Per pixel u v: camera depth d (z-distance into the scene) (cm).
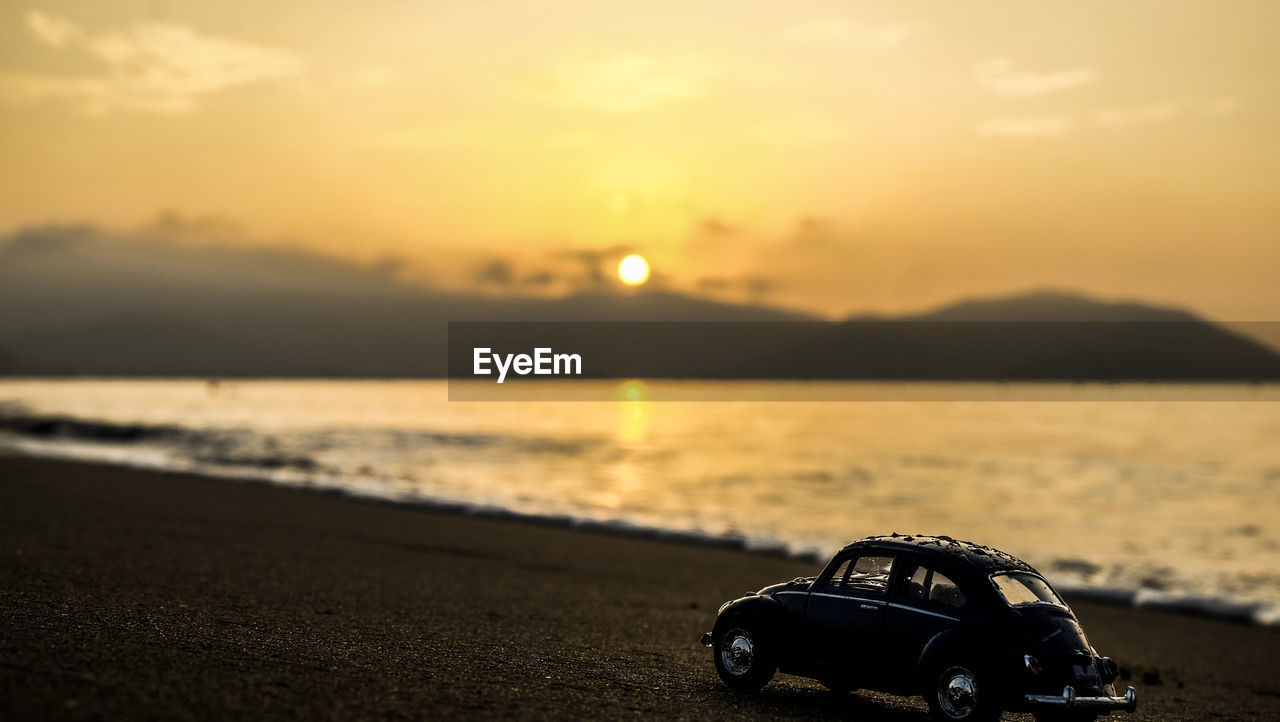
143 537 2067
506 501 3678
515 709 817
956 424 9825
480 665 1024
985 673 844
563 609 1591
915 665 887
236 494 3238
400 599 1538
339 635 1138
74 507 2578
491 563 2141
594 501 3812
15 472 3600
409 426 8631
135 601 1252
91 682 756
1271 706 1326
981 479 4903
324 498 3288
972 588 880
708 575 2164
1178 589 2470
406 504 3238
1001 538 3222
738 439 7456
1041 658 836
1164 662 1628
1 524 2091
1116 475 5188
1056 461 5881
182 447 5781
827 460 5812
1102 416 11550
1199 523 3609
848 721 887
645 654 1214
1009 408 14262
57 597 1220
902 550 937
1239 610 2119
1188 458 6156
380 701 793
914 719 938
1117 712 1194
